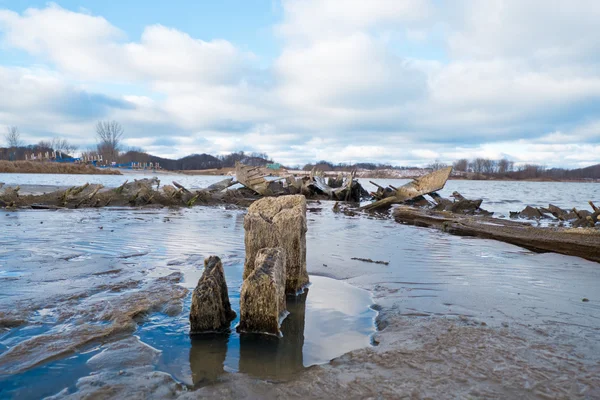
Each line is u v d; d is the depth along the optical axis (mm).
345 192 32188
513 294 6090
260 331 4535
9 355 3754
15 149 106812
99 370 3559
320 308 5492
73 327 4438
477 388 3223
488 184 87000
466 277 7184
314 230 13617
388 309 5352
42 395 3152
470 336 4312
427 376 3430
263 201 6695
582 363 3670
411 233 13242
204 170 140750
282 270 5152
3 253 8531
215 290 4613
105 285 6086
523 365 3625
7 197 19234
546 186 78625
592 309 5348
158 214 18125
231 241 10648
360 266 7988
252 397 3135
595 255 8992
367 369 3580
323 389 3230
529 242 10461
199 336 4422
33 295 5539
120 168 108938
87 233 11508
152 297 5461
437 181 24328
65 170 75500
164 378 3439
